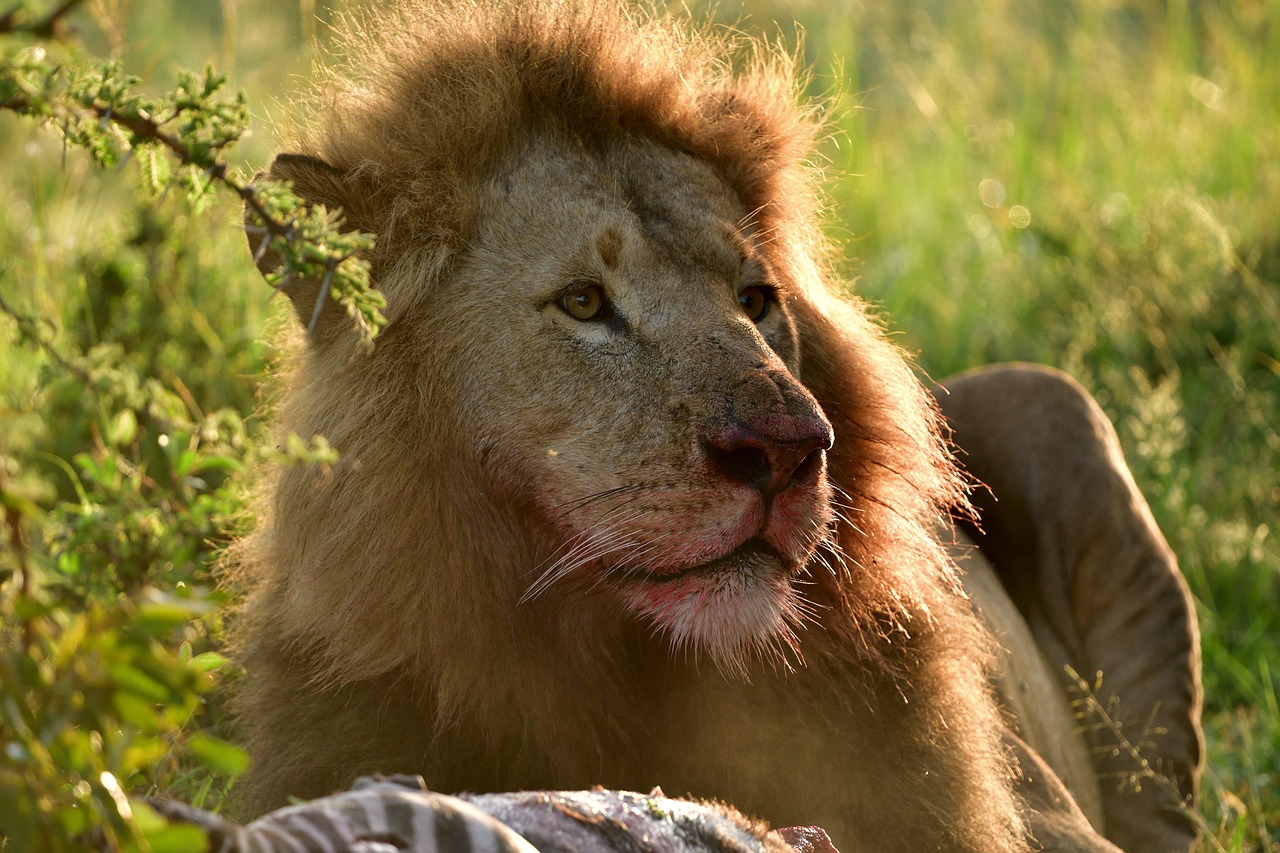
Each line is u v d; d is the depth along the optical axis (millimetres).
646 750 6281
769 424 5637
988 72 22562
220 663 5406
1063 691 9445
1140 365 14633
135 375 3543
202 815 2998
